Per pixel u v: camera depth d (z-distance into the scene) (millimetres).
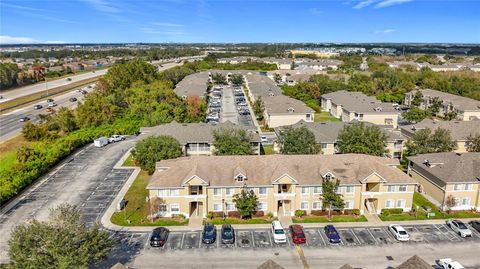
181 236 45875
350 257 41594
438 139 65562
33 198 56469
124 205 53719
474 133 74000
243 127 73938
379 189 51125
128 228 47656
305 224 48969
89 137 86062
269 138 88875
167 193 49938
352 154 55469
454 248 43500
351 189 51469
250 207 48250
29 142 86625
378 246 43812
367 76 167000
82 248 32094
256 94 128000
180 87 142625
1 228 47531
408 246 43875
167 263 40281
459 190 52812
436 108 115188
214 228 46531
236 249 43125
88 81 185250
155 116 94688
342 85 141000
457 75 171625
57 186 60969
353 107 103438
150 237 45406
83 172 67250
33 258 30688
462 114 104875
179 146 64812
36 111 118500
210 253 42281
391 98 136875
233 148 61625
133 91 120125
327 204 49969
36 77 185125
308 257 41625
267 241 44906
